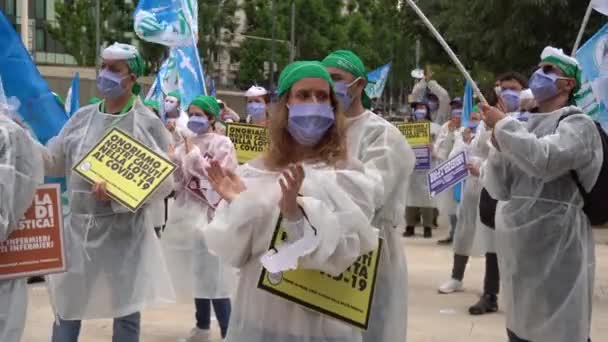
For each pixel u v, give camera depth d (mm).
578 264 4664
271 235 3180
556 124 4676
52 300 5098
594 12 15273
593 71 7184
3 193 3639
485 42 17062
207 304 6758
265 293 3264
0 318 3867
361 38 42938
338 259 3146
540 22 15578
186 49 10055
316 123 3219
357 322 3283
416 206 12812
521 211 4762
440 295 8562
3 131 3717
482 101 4973
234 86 43969
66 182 5418
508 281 4871
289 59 39906
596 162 4594
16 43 5566
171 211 6781
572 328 4664
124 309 5199
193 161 6633
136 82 5441
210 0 38500
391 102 46344
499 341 6719
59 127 5719
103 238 5184
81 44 34375
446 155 12547
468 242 8508
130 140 5164
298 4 40719
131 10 34844
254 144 8016
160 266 5438
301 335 3240
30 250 3953
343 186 3262
